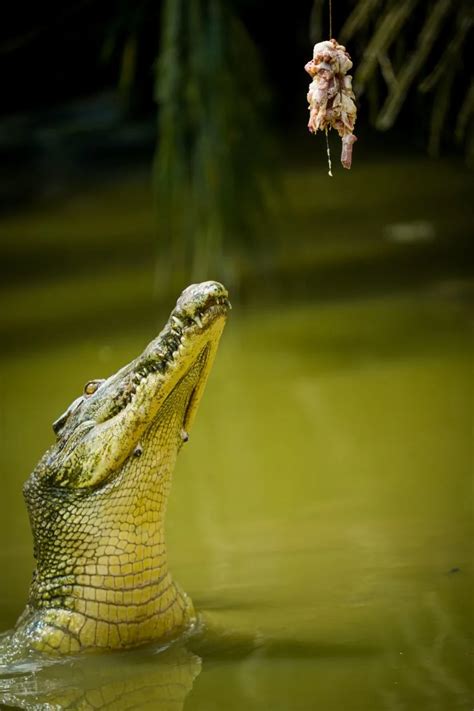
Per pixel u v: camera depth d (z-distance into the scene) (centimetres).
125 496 1098
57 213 4191
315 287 2800
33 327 2673
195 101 2406
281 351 2300
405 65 1744
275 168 2559
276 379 2127
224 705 941
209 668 1035
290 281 2884
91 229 3838
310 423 1884
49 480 1130
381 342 2286
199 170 2458
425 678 955
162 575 1130
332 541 1392
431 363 2116
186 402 1087
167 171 2477
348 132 927
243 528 1486
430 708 891
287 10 4350
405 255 3038
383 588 1209
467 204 3647
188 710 938
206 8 2391
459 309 2477
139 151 5106
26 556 1462
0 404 2114
